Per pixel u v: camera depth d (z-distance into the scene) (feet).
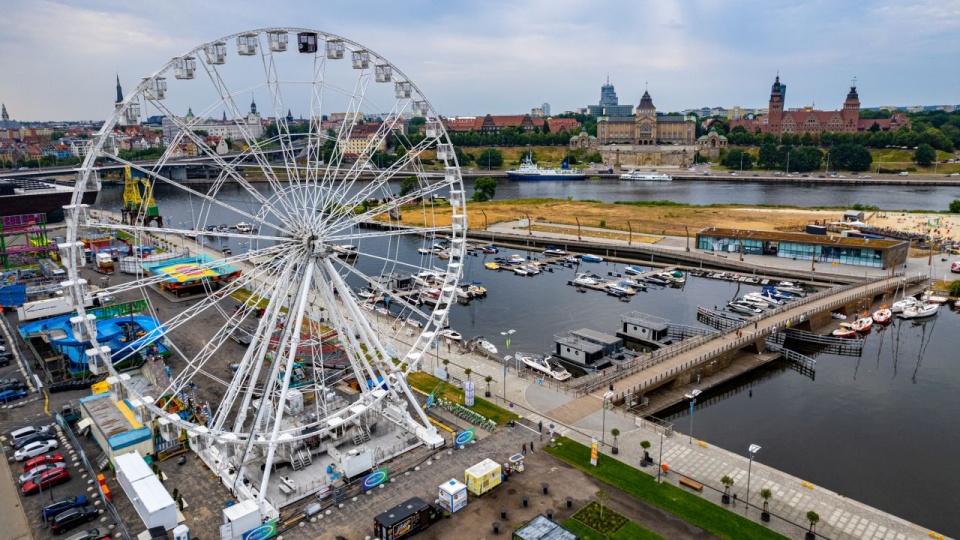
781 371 391.24
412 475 246.88
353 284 598.34
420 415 274.57
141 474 226.99
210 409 308.81
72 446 268.21
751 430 314.96
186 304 490.49
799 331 435.53
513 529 212.64
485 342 419.95
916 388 363.35
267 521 216.33
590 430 279.90
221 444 260.62
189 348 392.68
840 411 336.29
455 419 291.17
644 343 440.04
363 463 245.86
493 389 322.55
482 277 626.23
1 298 456.04
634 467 249.96
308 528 216.13
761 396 355.56
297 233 251.19
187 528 203.21
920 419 326.03
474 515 220.84
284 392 239.71
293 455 251.19
